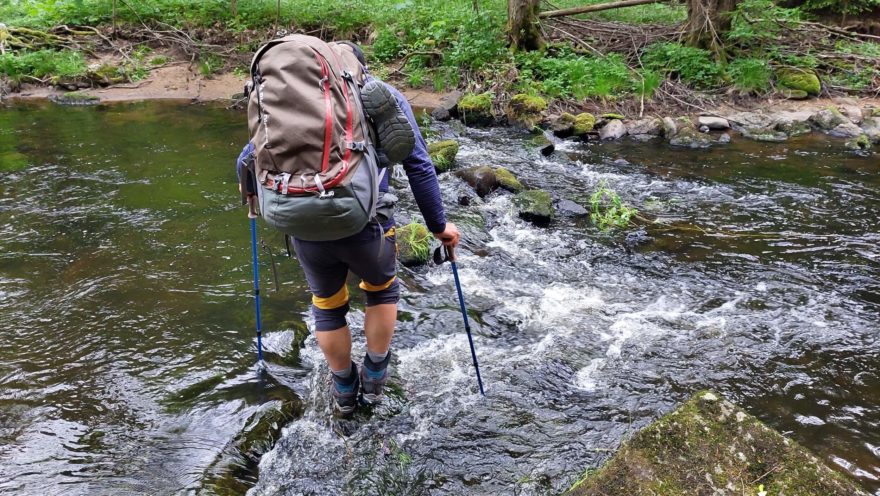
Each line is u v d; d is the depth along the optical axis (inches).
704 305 147.4
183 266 156.3
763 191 219.6
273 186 80.0
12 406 105.6
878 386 118.2
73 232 174.2
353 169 80.4
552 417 109.3
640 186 226.2
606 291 154.6
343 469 97.4
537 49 374.9
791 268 164.6
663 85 339.6
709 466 79.6
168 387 112.0
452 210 196.5
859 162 249.0
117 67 385.7
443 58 372.8
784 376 120.9
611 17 455.8
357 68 87.4
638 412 110.8
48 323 130.1
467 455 100.6
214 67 396.2
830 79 349.4
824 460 99.3
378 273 94.0
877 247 176.2
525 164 250.4
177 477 92.2
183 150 253.1
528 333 135.8
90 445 97.8
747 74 333.7
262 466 97.8
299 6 450.0
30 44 407.5
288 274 153.7
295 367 119.9
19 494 87.4
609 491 78.4
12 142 260.8
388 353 106.8
